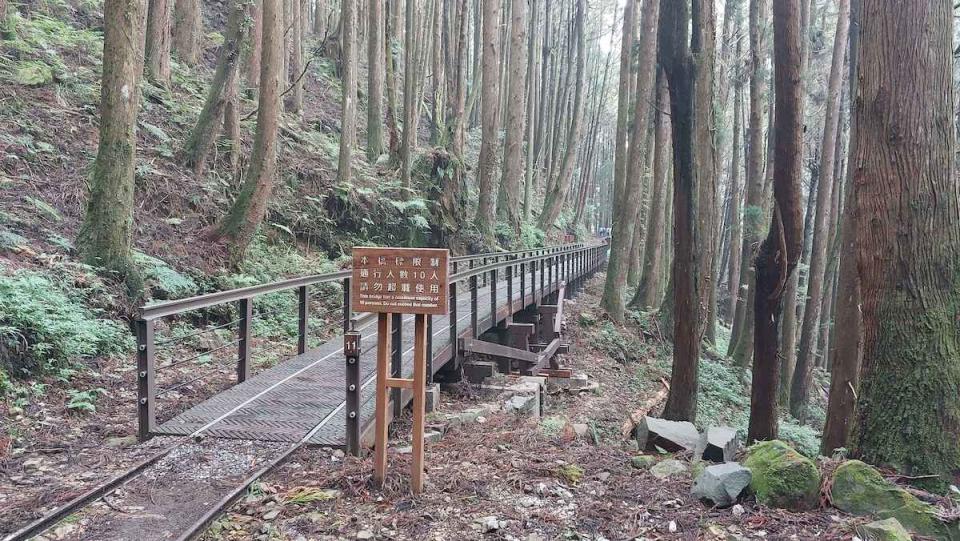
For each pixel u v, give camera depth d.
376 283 3.93
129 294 8.07
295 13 19.09
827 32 19.27
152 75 14.30
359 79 26.75
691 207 7.64
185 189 11.56
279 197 13.85
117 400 6.03
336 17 28.00
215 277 10.00
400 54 30.17
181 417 5.31
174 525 3.50
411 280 3.90
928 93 4.24
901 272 4.30
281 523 3.62
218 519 3.64
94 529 3.43
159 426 5.08
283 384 6.43
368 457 4.67
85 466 4.34
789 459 3.96
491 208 19.53
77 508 3.65
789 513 3.75
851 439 4.55
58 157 10.24
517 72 21.55
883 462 4.23
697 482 4.15
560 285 13.87
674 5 7.23
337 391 6.15
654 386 13.00
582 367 12.66
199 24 18.20
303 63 21.98
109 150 8.23
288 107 19.08
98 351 6.92
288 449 4.61
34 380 5.86
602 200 59.91
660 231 18.05
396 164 17.94
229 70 12.29
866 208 4.49
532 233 24.05
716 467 4.14
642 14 15.29
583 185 42.19
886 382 4.34
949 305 4.23
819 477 3.92
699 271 7.82
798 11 6.52
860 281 4.62
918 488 4.03
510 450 5.18
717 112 15.69
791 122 6.62
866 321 4.54
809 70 16.09
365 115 23.67
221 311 9.51
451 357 7.70
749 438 7.41
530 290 12.74
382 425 4.07
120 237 8.28
